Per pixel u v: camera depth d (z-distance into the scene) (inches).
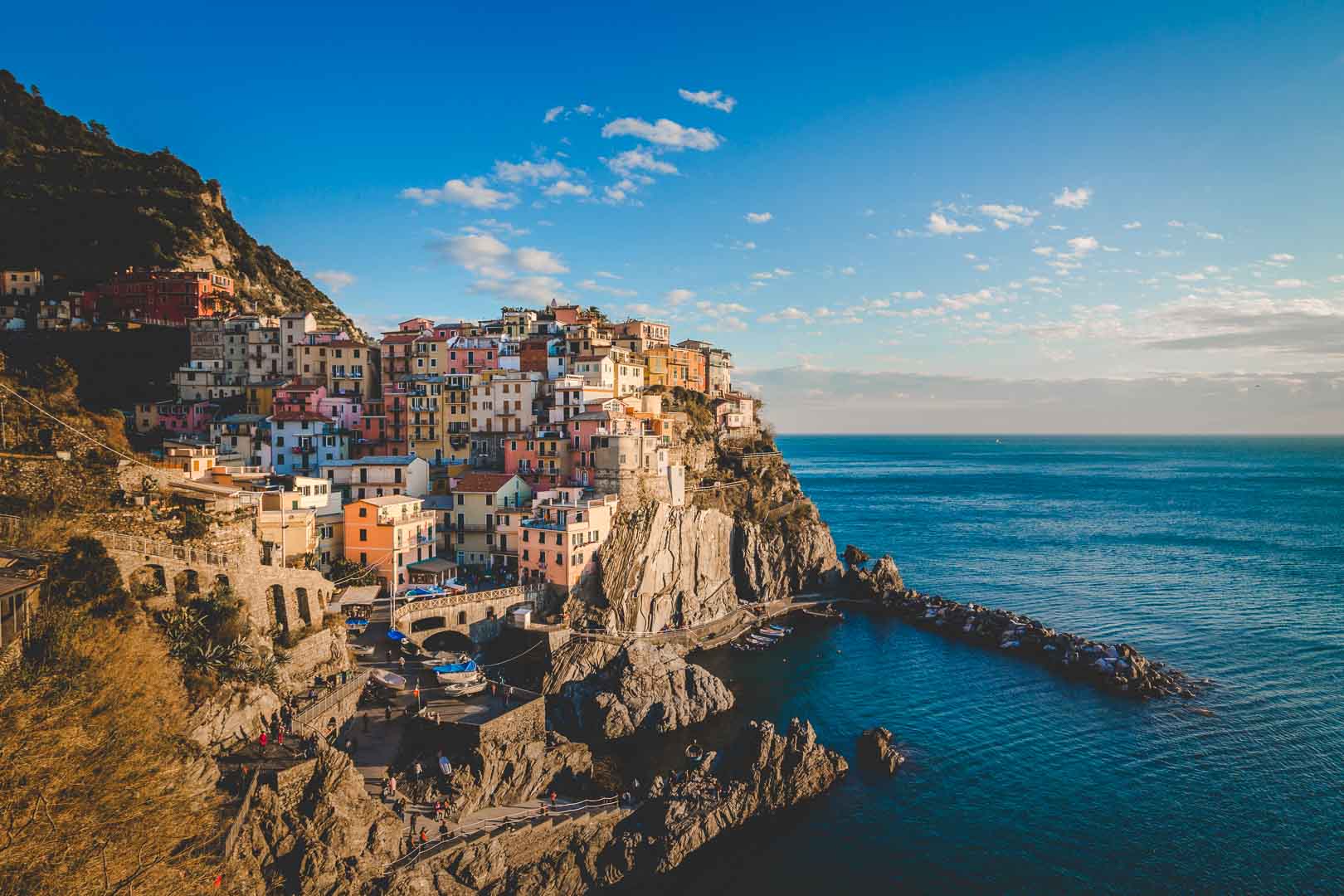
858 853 2529.5
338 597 3376.0
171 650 2199.8
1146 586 5821.9
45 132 7760.8
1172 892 2345.0
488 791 2482.8
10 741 1409.9
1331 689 3742.6
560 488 4566.9
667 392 6476.4
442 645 3617.1
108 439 3043.8
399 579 3944.4
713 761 2866.6
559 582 4052.7
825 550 5723.4
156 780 1692.9
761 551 5285.4
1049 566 6569.9
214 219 7632.9
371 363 6058.1
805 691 3804.1
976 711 3560.5
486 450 5403.5
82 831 1414.9
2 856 1263.5
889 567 5649.6
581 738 3208.7
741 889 2373.3
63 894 1300.4
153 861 1465.3
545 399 5516.7
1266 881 2375.7
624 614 4244.6
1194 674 3971.5
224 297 6614.2
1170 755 3110.2
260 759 2140.7
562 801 2586.1
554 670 3565.5
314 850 1927.9
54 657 1804.9
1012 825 2667.3
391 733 2625.5
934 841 2586.1
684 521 4776.1
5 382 3006.9
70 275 6427.2
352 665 2960.1
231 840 1800.0
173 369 5876.0
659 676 3440.0
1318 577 6053.2
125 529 2458.2
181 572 2381.9
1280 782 2893.7
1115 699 3663.9
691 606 4650.6
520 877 2223.2
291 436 5039.4
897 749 3176.7
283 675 2551.7
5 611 1753.2
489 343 5994.1
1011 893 2351.1
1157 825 2650.1
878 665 4175.7
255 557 2822.3
